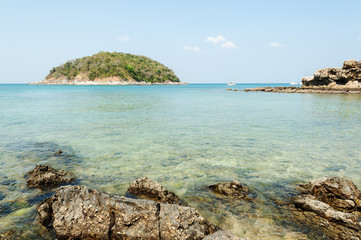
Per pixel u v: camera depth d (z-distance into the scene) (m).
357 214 7.27
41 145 14.58
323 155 12.97
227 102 47.22
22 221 6.73
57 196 6.75
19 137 16.48
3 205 7.60
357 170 10.91
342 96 59.12
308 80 83.19
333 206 7.65
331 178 8.24
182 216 6.08
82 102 45.12
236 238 5.41
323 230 6.44
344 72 71.50
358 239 6.04
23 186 8.97
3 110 31.59
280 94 75.31
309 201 7.50
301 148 14.22
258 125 21.56
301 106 38.28
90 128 19.75
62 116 26.41
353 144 15.13
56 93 80.06
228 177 10.05
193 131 18.80
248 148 14.19
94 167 11.04
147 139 16.17
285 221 6.88
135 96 65.88
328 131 18.95
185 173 10.44
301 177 10.11
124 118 25.31
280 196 8.42
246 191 8.64
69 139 16.03
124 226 5.96
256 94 78.38
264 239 6.07
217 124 21.94
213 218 7.02
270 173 10.50
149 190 8.18
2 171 10.45
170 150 13.71
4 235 6.12
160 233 5.82
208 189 8.92
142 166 11.22
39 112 29.69
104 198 6.40
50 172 9.56
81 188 6.93
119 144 14.89
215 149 13.96
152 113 29.55
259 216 7.15
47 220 6.59
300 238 6.12
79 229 6.03
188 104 42.56
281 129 19.66
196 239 5.78
